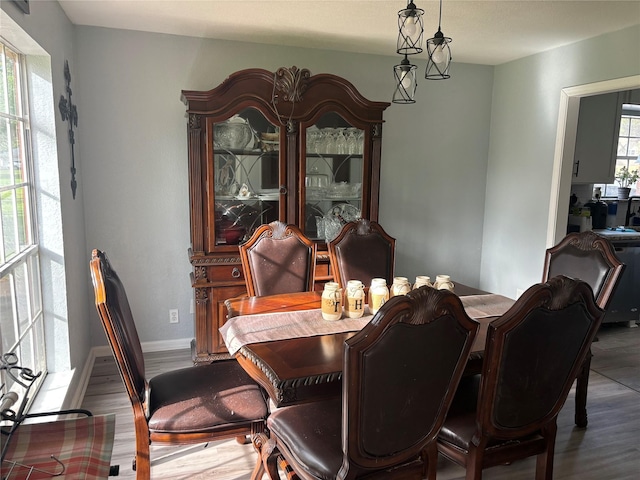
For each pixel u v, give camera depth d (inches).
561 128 141.6
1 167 78.0
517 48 143.6
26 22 79.0
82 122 127.5
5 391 74.1
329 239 136.1
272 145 127.3
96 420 64.2
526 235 156.7
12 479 52.3
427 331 53.9
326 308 83.0
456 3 104.0
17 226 86.4
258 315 86.3
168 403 74.3
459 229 172.7
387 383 54.2
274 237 109.0
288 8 108.7
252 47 138.6
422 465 63.0
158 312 142.0
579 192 189.3
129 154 132.8
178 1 104.8
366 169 135.2
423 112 161.0
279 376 61.5
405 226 165.3
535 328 61.7
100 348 136.6
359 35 130.2
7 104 83.0
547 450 72.9
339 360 66.7
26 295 89.1
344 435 54.7
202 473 86.8
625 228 186.4
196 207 123.0
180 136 136.3
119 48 127.7
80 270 121.5
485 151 171.9
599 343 155.8
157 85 132.3
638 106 196.7
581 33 127.1
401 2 103.7
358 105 131.1
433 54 82.4
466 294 104.0
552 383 67.7
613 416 109.3
